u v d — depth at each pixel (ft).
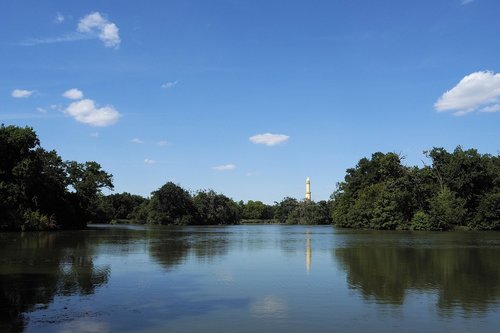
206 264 90.84
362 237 207.92
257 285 65.26
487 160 341.00
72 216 295.89
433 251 124.16
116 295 57.31
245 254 113.60
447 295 57.67
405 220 330.75
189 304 52.16
